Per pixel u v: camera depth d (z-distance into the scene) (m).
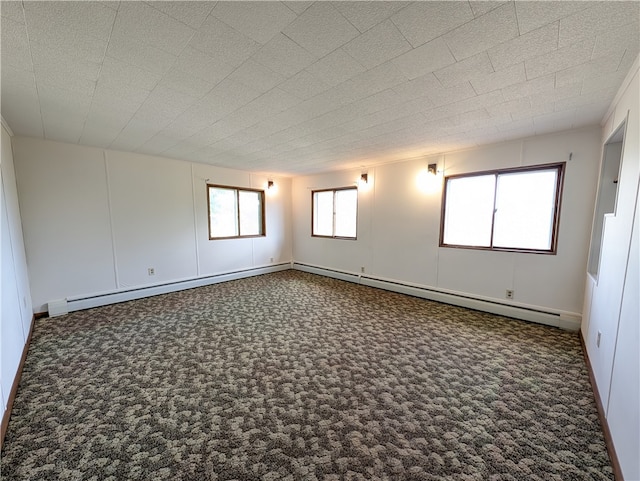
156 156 4.57
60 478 1.39
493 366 2.43
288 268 6.85
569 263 3.18
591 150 2.98
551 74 1.88
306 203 6.51
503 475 1.40
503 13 1.30
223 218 5.66
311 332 3.17
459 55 1.66
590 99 2.26
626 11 1.27
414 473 1.42
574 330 3.13
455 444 1.60
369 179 5.20
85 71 1.84
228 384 2.19
